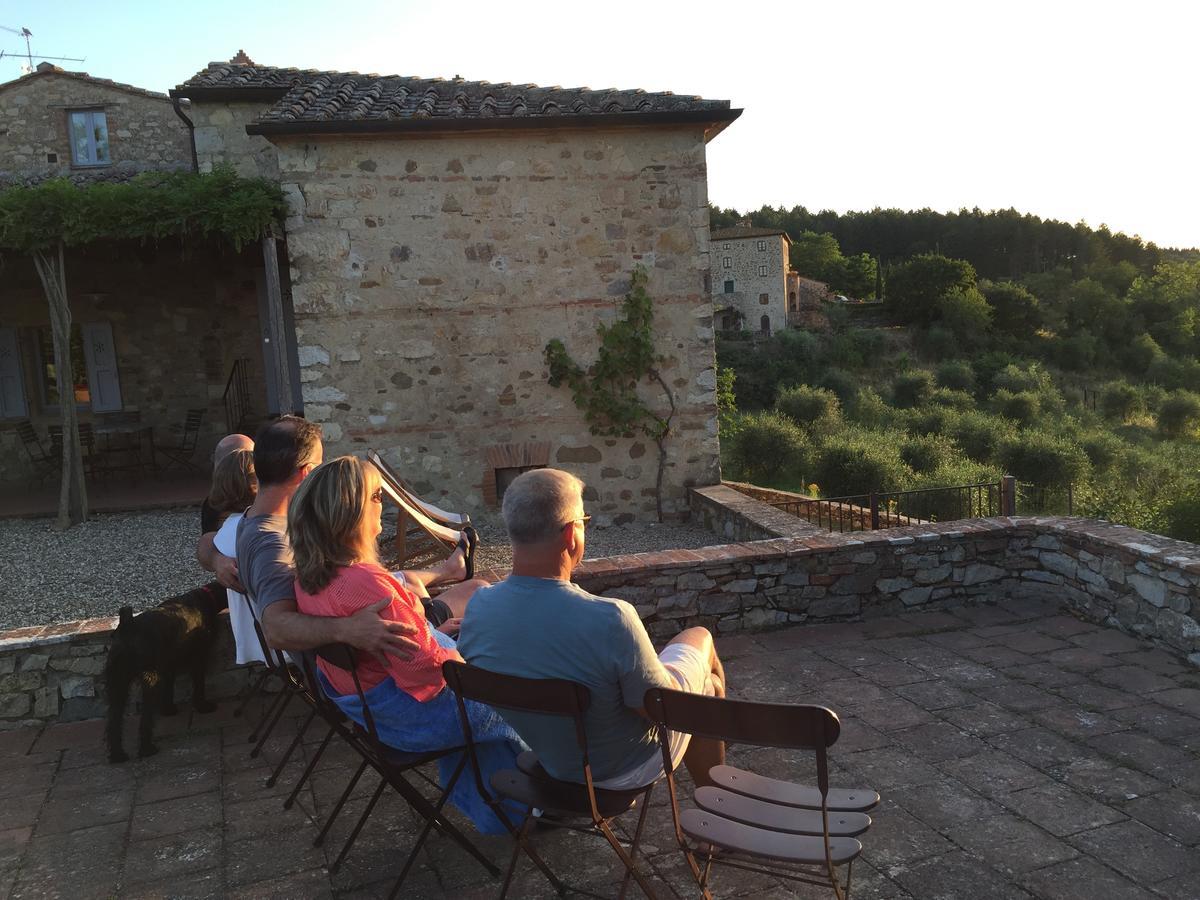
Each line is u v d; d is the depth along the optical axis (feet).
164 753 12.07
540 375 29.73
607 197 29.53
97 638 13.25
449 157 28.58
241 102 32.50
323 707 9.14
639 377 30.27
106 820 10.26
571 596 7.28
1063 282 302.25
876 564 16.78
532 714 7.36
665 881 8.68
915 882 8.46
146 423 36.86
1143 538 15.61
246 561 9.38
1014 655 14.53
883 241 388.16
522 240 29.22
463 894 8.59
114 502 31.24
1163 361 215.92
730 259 212.02
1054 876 8.48
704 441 30.94
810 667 14.40
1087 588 16.25
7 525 29.19
